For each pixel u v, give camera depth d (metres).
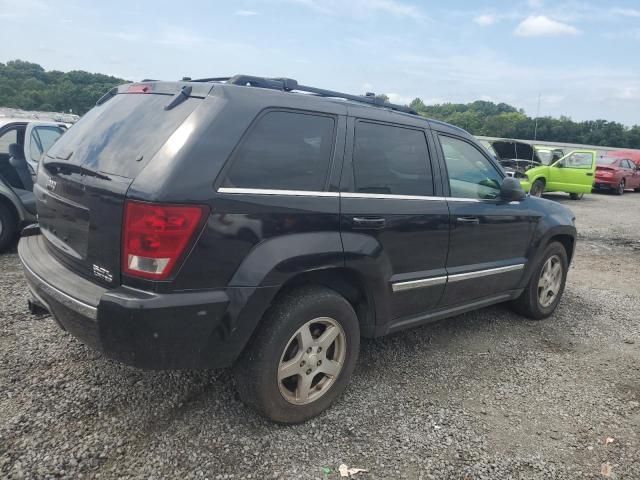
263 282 2.60
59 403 3.00
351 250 2.98
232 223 2.51
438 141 3.81
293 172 2.81
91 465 2.51
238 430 2.87
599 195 20.02
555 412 3.34
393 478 2.60
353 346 3.17
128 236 2.40
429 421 3.12
